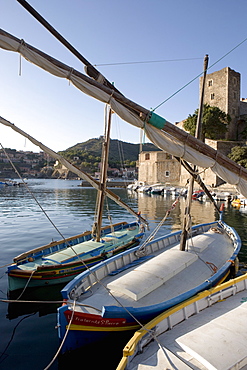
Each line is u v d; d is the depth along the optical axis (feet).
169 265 33.01
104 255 46.55
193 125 231.50
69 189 303.07
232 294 32.73
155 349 22.45
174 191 213.87
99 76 23.53
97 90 20.38
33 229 87.56
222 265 39.09
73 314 24.86
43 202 173.88
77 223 100.01
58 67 19.01
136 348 22.07
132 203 165.37
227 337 21.18
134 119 22.20
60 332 25.35
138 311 25.61
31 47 18.03
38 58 18.13
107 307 24.84
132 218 112.47
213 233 49.67
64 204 163.94
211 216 113.39
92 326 25.40
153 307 26.48
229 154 212.23
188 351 20.01
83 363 25.98
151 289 29.27
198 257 37.81
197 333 21.76
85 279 32.63
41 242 69.82
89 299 28.94
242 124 248.52
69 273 42.14
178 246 41.04
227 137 246.47
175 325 26.21
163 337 24.12
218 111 231.30
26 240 71.92
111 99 20.98
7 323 33.30
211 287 33.12
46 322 33.58
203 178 226.58
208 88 256.52
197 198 183.21
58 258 43.60
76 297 29.37
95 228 54.34
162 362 20.53
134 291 28.09
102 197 54.08
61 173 645.92
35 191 270.87
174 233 52.65
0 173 613.93
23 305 37.96
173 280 32.12
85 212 130.31
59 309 25.46
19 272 39.40
